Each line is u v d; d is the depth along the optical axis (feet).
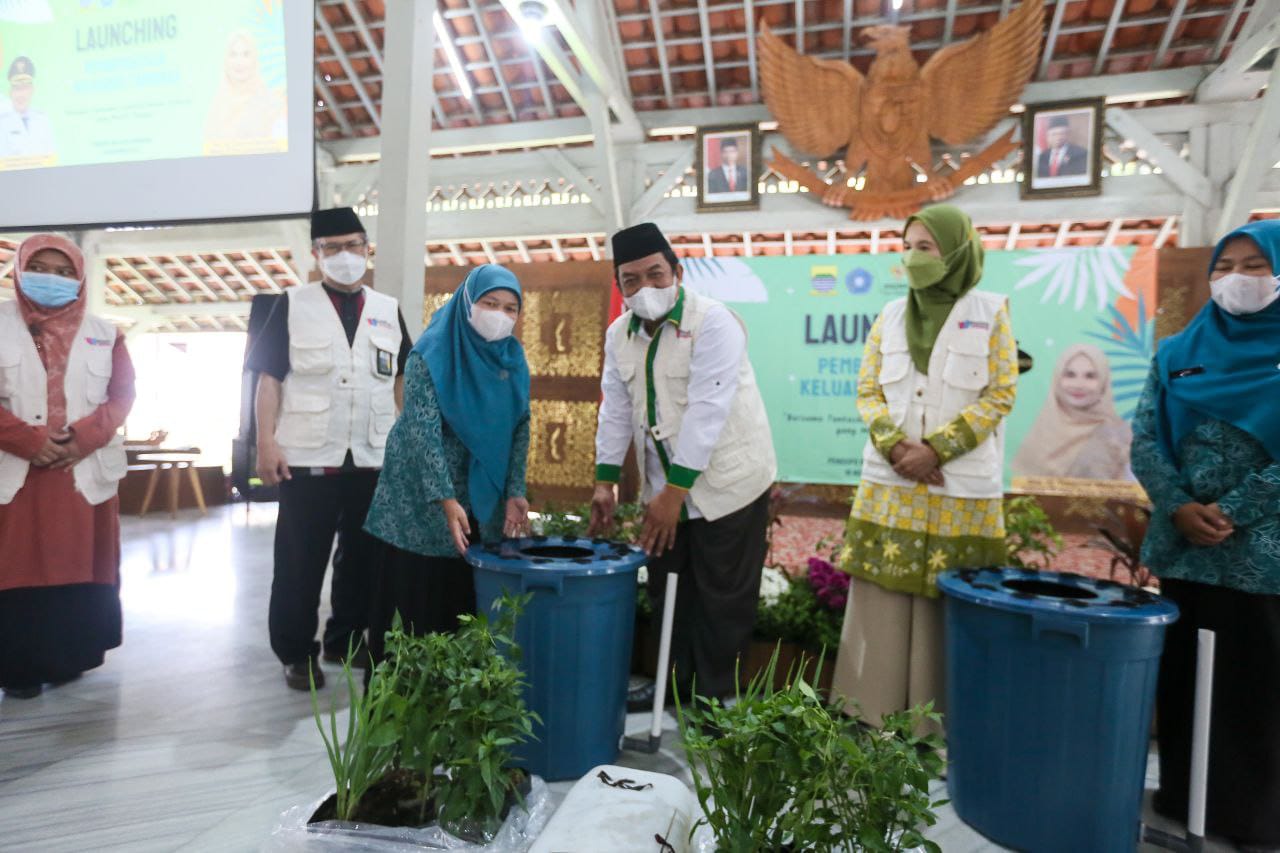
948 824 5.11
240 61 10.03
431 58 10.21
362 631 8.14
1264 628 4.83
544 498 14.84
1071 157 20.12
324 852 4.02
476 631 4.57
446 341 6.20
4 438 6.64
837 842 3.43
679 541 6.15
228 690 7.47
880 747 3.60
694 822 4.15
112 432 7.38
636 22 20.92
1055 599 4.73
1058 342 14.88
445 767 4.27
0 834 4.79
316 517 7.46
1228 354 5.01
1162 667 5.34
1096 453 14.75
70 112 10.65
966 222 6.03
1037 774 4.67
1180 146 20.11
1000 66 19.43
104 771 5.72
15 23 10.82
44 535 7.00
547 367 14.90
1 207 11.03
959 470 5.90
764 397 15.76
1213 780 5.01
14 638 7.04
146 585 12.14
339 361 7.57
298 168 9.91
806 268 15.52
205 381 31.83
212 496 23.80
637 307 5.87
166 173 10.36
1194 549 5.12
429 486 5.93
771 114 21.70
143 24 10.39
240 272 28.43
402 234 9.89
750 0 19.92
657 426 6.09
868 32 20.03
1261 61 18.92
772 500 9.42
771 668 3.94
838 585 7.76
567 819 3.84
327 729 6.55
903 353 6.28
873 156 20.90
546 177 24.25
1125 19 19.07
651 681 7.32
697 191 22.62
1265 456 4.89
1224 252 5.05
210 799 5.30
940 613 6.00
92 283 27.27
